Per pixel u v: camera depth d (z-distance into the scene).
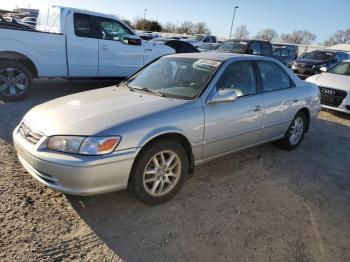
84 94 4.02
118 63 8.33
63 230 2.96
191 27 66.75
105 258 2.68
